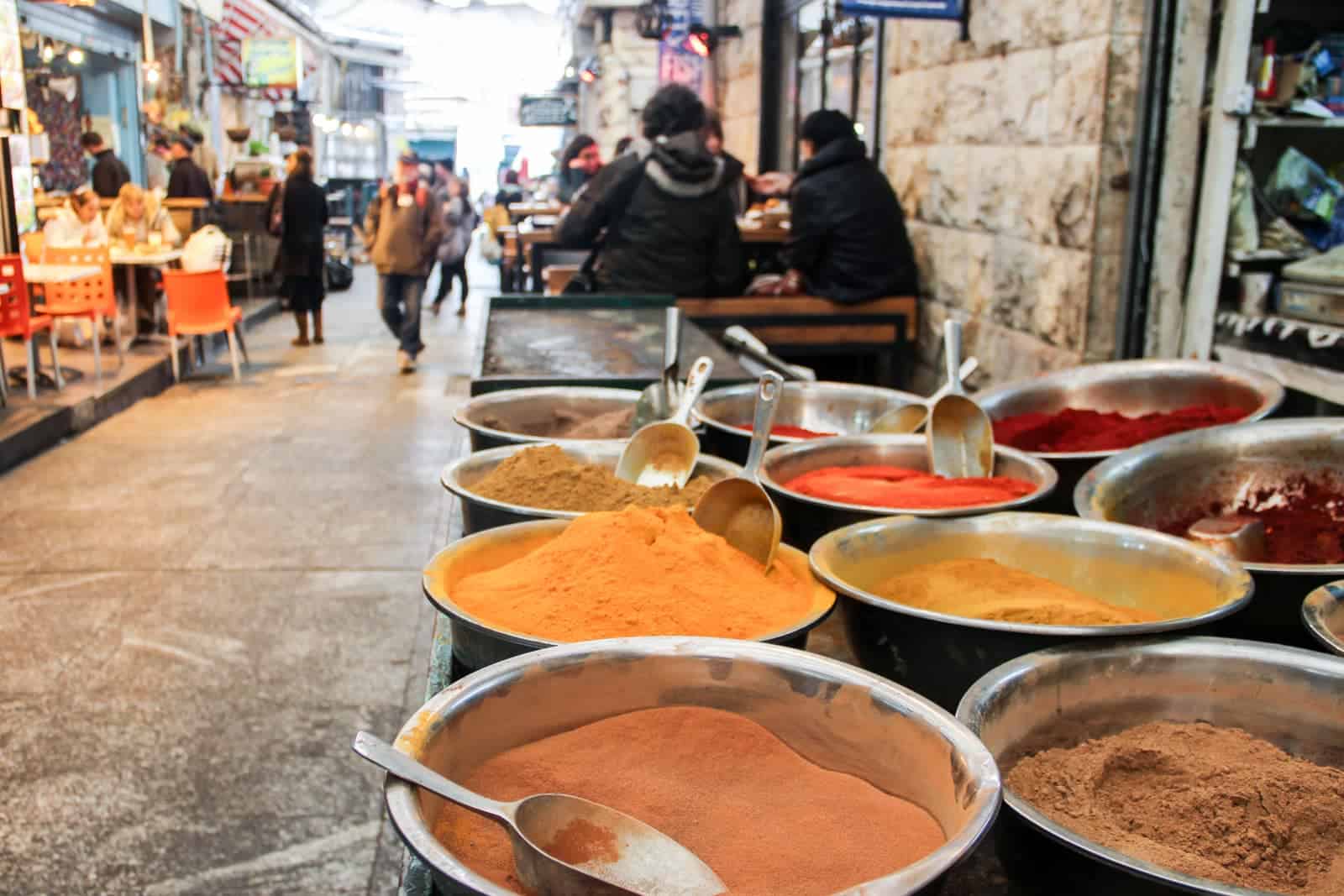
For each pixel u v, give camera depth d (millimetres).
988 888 860
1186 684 989
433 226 8273
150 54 12445
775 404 1358
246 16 18641
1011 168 4355
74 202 7652
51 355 7277
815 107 8000
